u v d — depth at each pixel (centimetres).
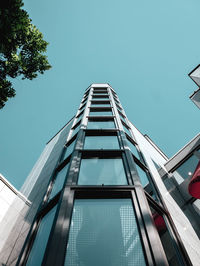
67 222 395
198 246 604
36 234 483
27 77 902
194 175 736
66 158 816
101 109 1435
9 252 688
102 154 730
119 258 338
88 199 485
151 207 568
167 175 1300
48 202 570
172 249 464
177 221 622
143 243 363
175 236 505
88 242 365
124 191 508
